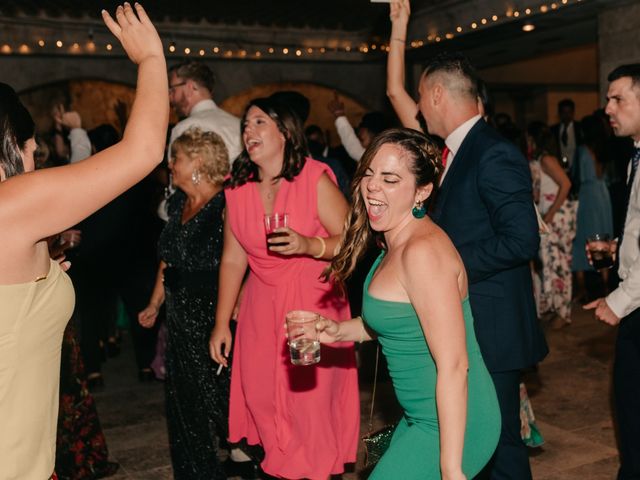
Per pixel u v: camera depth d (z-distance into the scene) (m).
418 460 2.05
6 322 1.46
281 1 10.46
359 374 5.41
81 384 3.63
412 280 1.97
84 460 3.66
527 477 2.91
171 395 3.53
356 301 5.02
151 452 4.29
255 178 3.20
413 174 2.05
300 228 3.16
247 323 3.28
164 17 10.95
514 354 2.84
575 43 10.66
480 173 2.79
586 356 5.76
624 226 3.10
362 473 3.79
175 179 3.49
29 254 1.46
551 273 6.60
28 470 1.55
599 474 3.71
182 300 3.46
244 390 3.29
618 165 7.23
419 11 10.64
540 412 4.62
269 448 3.22
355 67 12.66
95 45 10.56
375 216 2.09
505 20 9.15
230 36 11.49
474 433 2.07
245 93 12.20
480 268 2.77
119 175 1.47
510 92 15.89
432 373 2.03
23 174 1.44
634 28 8.05
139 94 1.53
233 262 3.36
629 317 3.02
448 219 2.88
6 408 1.49
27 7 9.99
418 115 3.41
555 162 6.36
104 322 6.36
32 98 10.88
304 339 2.25
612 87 3.09
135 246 5.58
